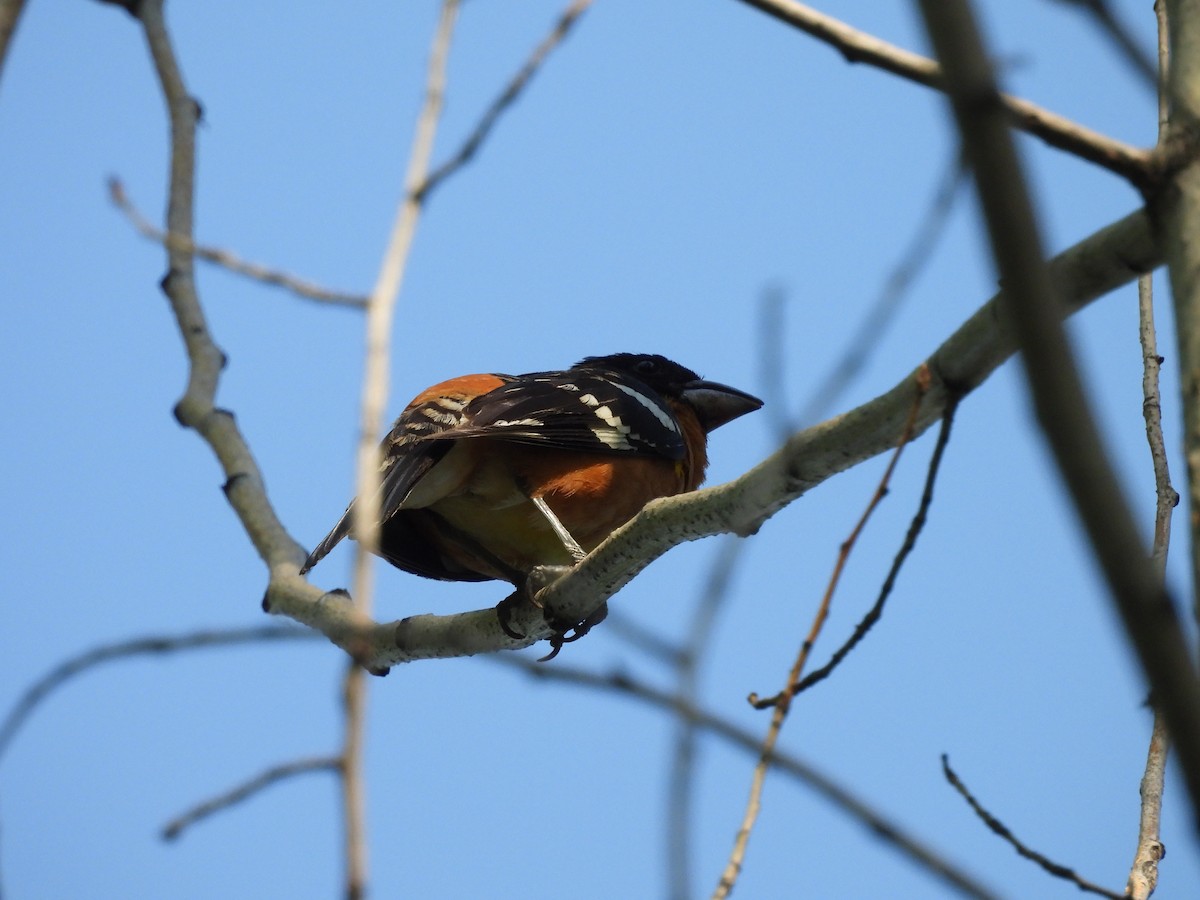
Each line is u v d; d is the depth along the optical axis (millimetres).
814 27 5801
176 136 11250
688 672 4840
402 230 5906
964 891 4402
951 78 3961
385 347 5527
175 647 5926
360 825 4047
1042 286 3908
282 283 6582
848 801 4586
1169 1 5410
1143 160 5125
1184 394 4883
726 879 5582
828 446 7496
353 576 4734
